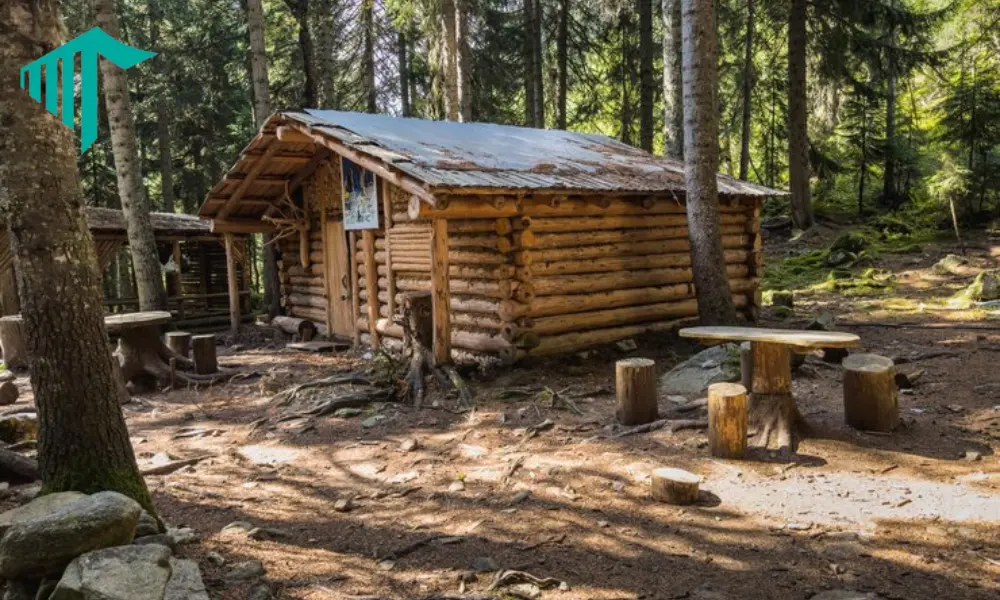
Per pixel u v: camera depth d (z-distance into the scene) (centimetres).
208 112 2653
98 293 434
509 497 534
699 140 1015
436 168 905
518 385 891
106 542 366
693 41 1005
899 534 440
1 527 373
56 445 423
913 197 2320
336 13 2092
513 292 970
